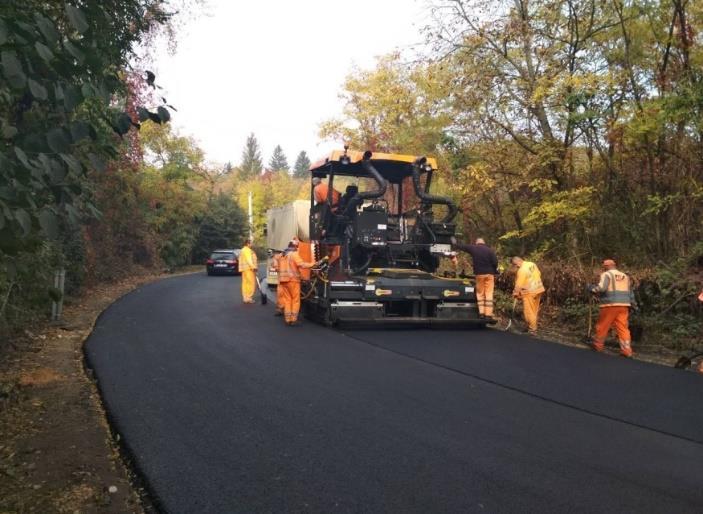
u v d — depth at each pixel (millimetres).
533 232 13992
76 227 3307
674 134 11461
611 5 12469
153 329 10969
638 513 3844
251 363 8078
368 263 11602
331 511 3834
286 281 11688
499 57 14453
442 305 11453
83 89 2951
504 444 5078
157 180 31891
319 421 5637
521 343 10055
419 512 3824
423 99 20422
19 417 5832
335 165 12180
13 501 4000
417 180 11992
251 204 58750
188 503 3945
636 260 12336
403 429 5434
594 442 5160
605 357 8969
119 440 5195
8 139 2869
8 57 2631
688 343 9766
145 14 7906
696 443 5164
